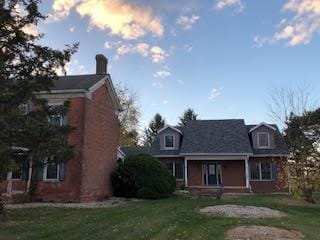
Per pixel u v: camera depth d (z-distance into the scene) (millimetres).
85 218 13570
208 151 31672
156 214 14242
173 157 33500
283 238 10109
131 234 10391
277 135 32844
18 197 19453
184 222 12344
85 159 20641
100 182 22781
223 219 12977
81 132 20625
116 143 26188
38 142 12266
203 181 32469
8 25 12258
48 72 12961
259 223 12305
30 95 12320
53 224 12289
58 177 20453
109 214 14500
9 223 12516
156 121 67375
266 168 31719
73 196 20031
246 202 19781
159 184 22922
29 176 20344
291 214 15430
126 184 24141
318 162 22031
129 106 51562
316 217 15281
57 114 13680
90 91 21391
